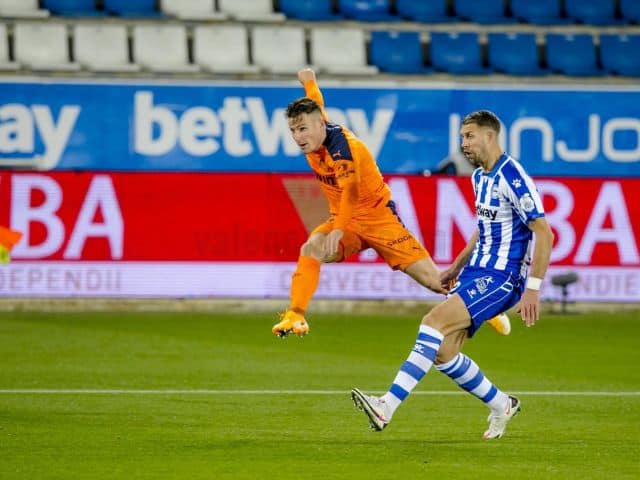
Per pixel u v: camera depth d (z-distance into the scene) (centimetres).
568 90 5769
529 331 4919
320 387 3288
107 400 2992
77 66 5772
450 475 2112
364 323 5097
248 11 6406
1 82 5481
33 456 2258
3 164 5491
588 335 4781
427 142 5719
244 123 5634
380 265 5441
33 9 6134
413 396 3150
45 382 3306
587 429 2650
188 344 4278
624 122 5803
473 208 5422
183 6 6334
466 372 2439
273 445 2398
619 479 2100
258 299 5416
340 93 5666
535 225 2334
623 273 5512
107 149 5556
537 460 2273
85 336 4456
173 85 5588
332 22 6384
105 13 6188
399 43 6300
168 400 3008
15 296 5250
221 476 2081
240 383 3344
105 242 5297
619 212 5488
